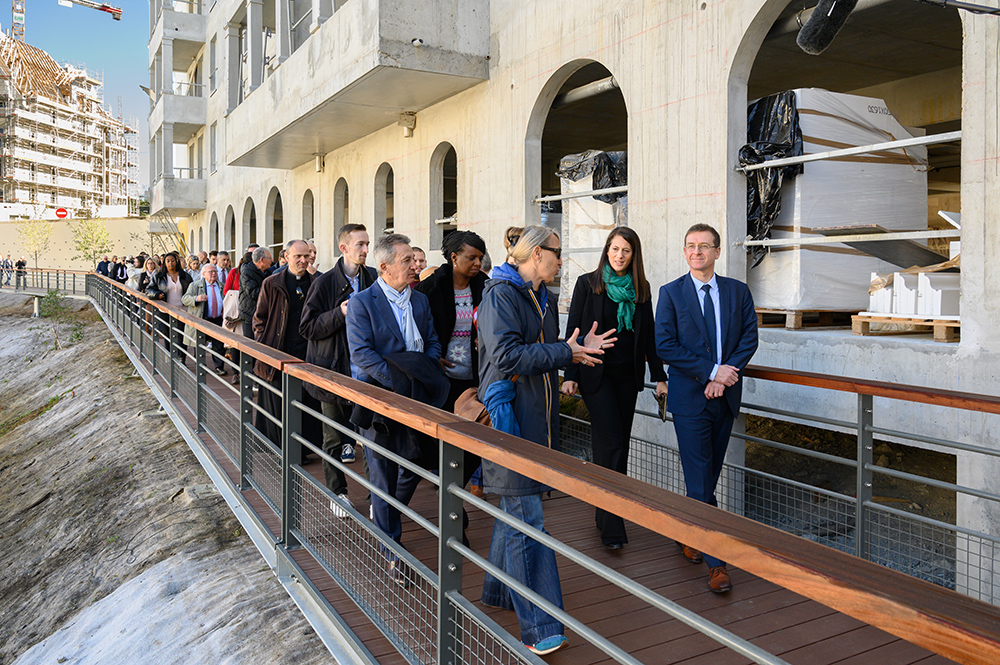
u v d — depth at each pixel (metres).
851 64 8.23
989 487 4.07
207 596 5.00
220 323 9.98
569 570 3.76
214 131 21.73
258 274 7.75
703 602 3.40
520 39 7.76
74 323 22.83
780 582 1.33
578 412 7.20
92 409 12.12
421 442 3.58
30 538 8.32
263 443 4.79
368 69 7.95
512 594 2.89
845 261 5.55
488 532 4.29
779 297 5.55
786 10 6.09
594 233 7.20
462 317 4.48
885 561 4.27
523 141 7.75
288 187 15.05
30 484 10.32
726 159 5.53
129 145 98.19
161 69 23.91
